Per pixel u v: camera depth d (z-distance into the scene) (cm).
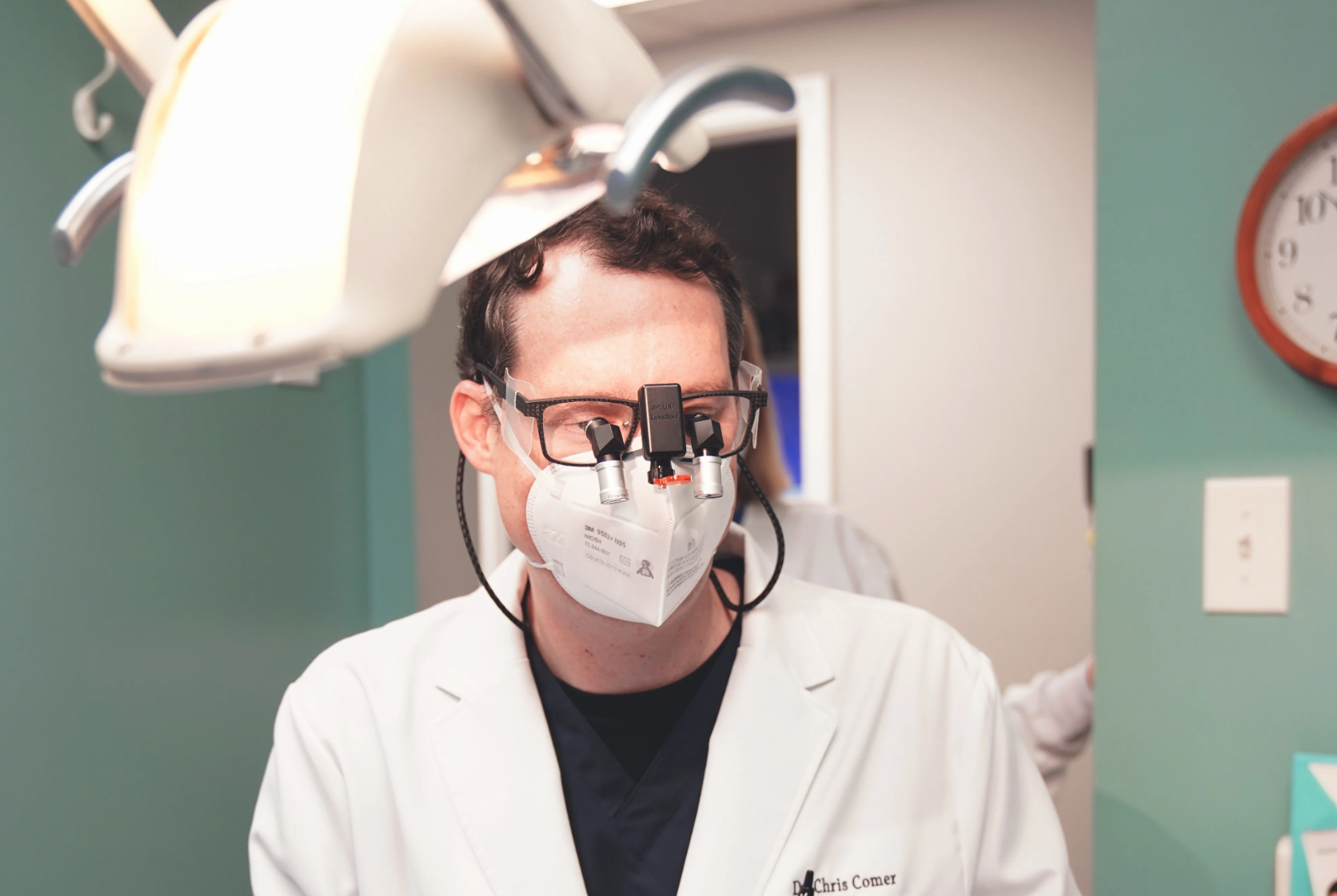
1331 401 114
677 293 77
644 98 44
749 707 94
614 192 36
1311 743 117
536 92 40
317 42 39
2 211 135
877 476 250
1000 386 238
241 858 177
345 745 100
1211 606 119
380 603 219
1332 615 115
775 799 91
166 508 163
